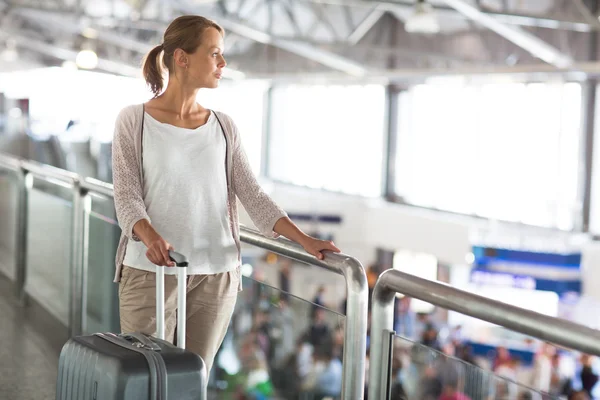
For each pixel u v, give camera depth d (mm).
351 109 22078
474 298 1578
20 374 3684
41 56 31234
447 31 16531
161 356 1909
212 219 2287
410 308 17016
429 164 19719
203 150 2252
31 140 17406
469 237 18391
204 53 2209
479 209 18391
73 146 17094
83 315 4000
